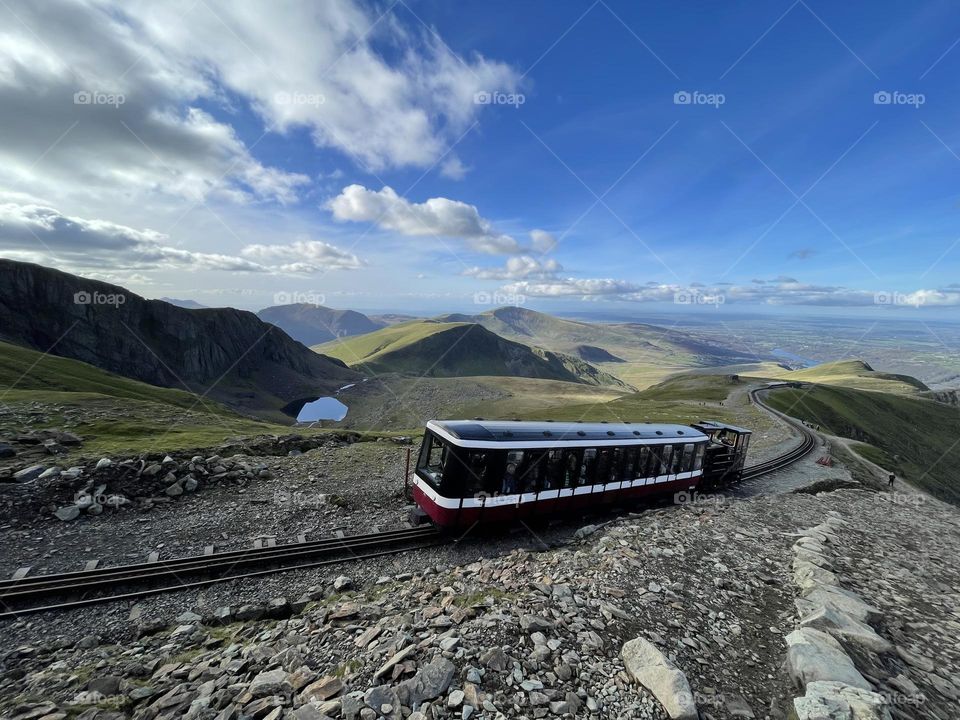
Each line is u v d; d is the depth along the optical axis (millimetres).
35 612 12352
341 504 21250
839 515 21062
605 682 7270
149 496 20562
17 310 160625
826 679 7000
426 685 6844
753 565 13250
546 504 18891
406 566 15766
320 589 14078
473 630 8523
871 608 10273
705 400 97125
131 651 10539
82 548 16219
